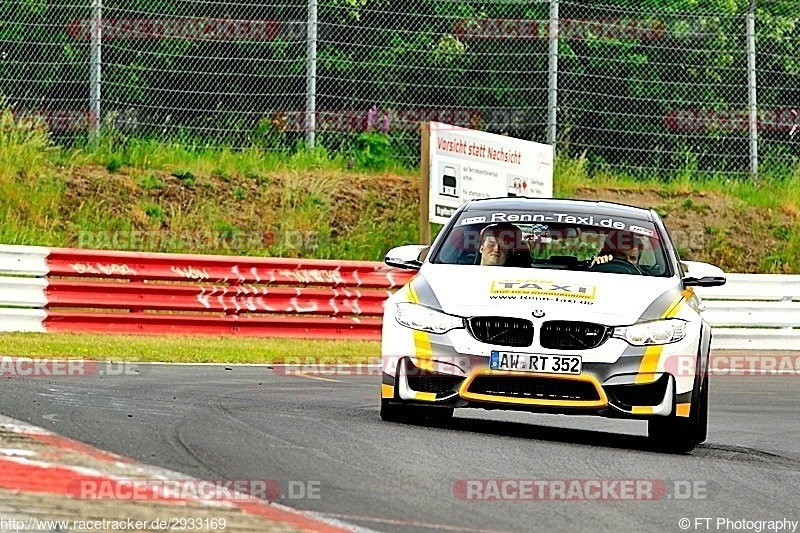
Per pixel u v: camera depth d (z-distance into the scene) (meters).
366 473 16.69
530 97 58.91
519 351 21.06
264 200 56.16
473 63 59.12
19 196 53.12
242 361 35.78
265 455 17.62
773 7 62.22
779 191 62.12
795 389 35.84
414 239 56.66
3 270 41.91
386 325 22.41
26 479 14.66
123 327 42.12
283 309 44.28
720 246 59.28
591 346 21.16
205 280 44.06
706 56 60.97
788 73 61.19
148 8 55.16
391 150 59.38
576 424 25.31
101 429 19.03
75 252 42.62
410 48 58.41
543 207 25.44
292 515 13.73
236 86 56.81
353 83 58.12
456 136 49.41
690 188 61.44
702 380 22.09
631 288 22.41
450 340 21.41
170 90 54.50
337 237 55.78
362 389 29.44
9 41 54.38
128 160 56.06
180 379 29.06
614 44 60.62
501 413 26.66
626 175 61.12
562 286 22.22
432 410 22.44
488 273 22.92
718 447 22.75
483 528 13.78
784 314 49.03
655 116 57.97
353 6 57.22
